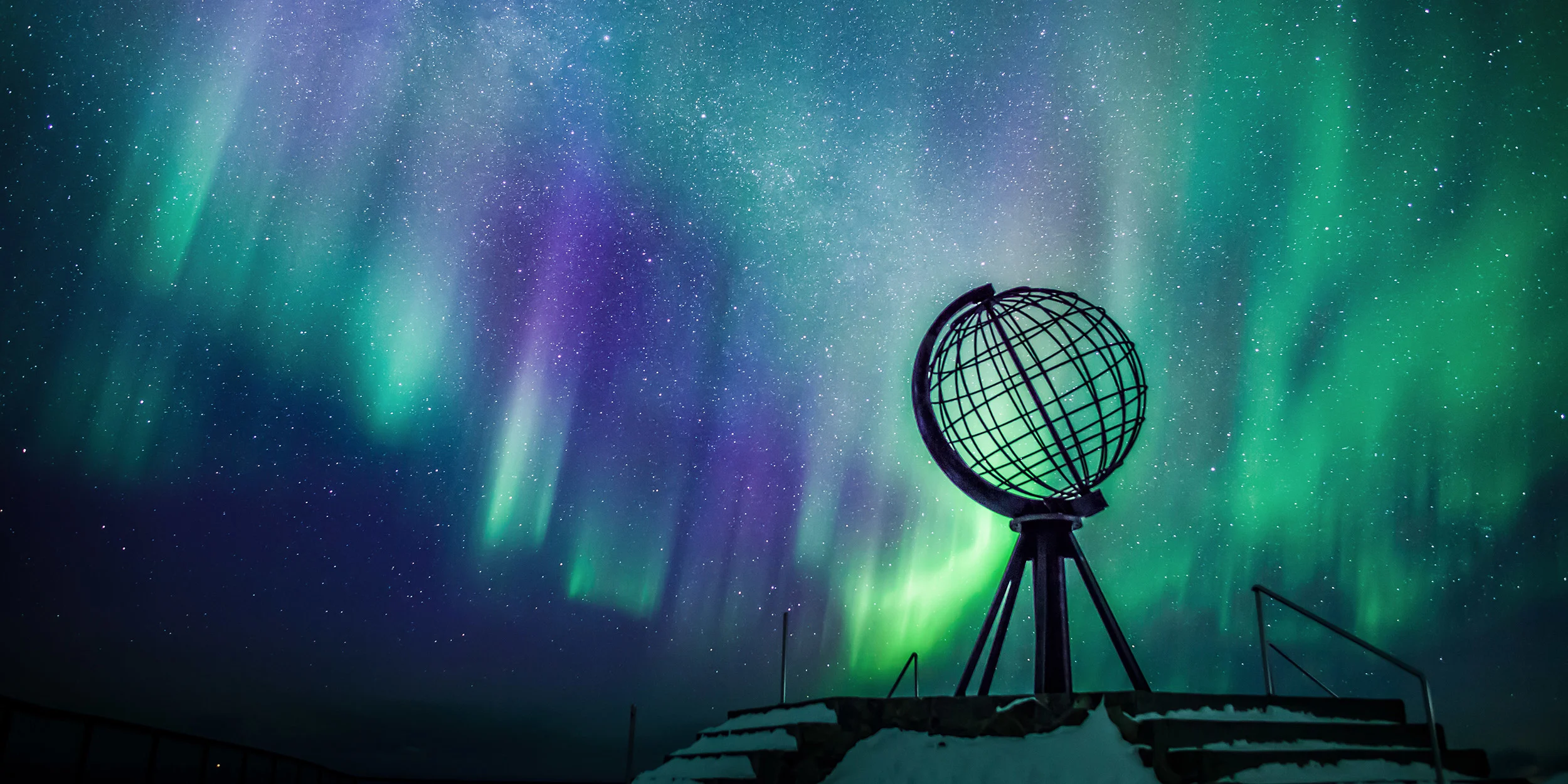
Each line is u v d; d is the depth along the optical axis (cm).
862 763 819
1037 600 974
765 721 938
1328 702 841
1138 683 912
